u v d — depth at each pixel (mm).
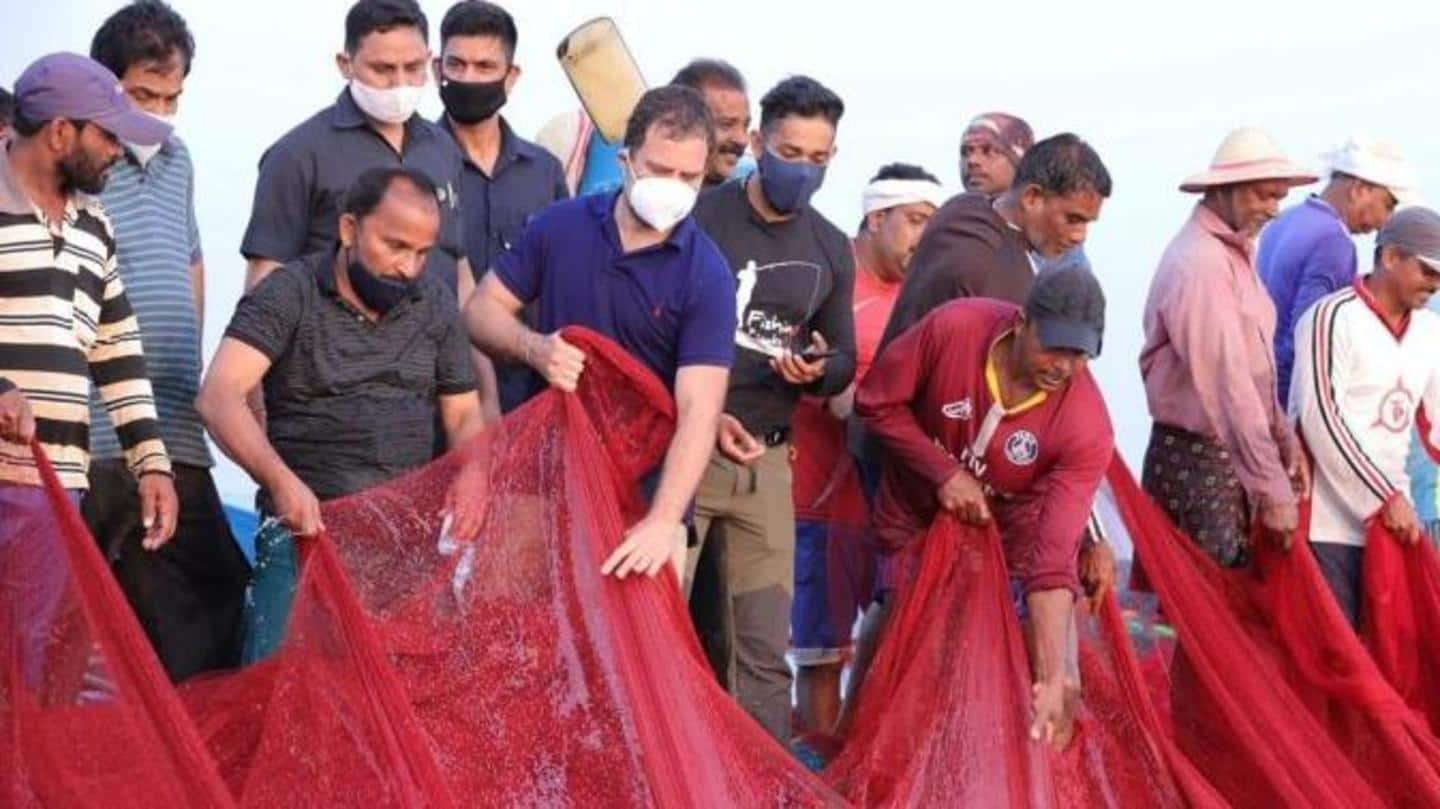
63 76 6680
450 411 7316
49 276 6738
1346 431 9086
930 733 7723
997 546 7859
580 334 7172
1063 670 7688
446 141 8047
